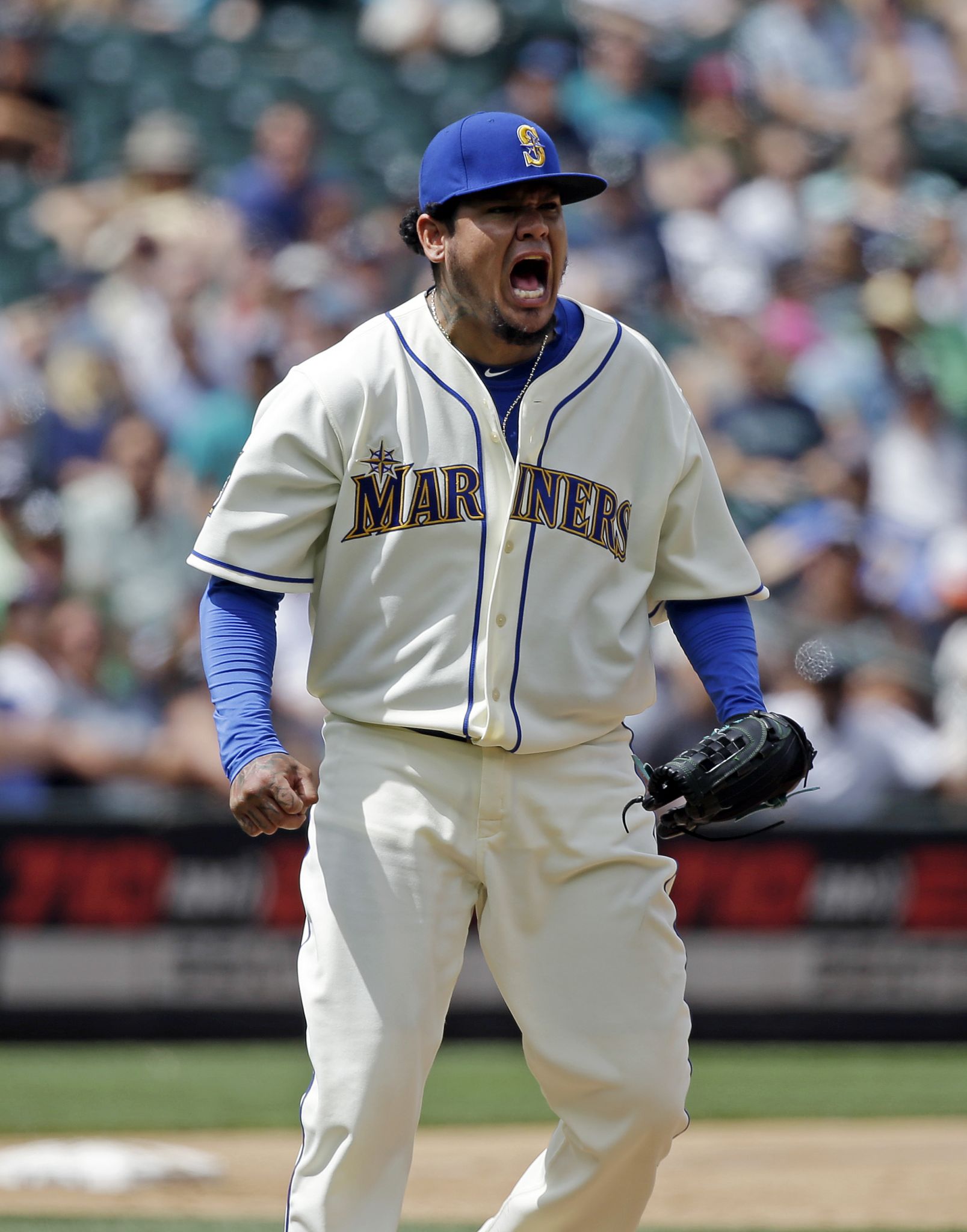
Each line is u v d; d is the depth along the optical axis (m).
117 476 32.66
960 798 30.75
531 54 44.06
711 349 38.78
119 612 31.09
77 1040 26.77
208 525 9.53
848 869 28.20
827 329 39.91
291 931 27.23
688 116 43.84
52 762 28.66
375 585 9.43
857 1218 15.78
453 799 9.33
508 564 9.31
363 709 9.45
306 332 36.22
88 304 36.09
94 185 40.22
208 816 27.17
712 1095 23.67
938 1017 28.19
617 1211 9.77
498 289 9.20
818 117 44.75
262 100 43.62
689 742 29.52
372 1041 9.07
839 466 36.72
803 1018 27.95
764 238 41.34
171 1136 20.69
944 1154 19.41
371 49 45.28
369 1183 9.14
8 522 31.70
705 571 10.01
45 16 43.38
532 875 9.40
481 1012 27.47
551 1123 21.70
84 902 26.84
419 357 9.49
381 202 42.25
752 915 27.92
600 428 9.62
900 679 31.34
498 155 9.09
